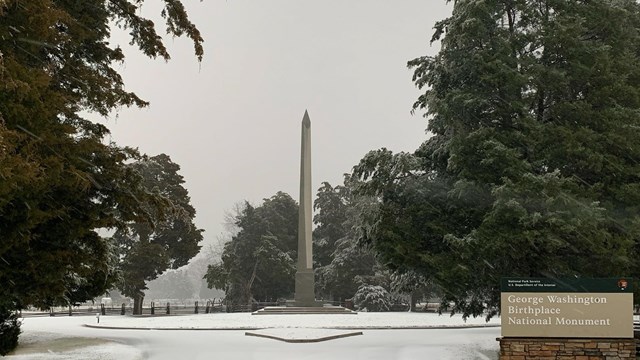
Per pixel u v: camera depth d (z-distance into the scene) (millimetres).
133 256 40844
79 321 32219
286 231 60812
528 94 16969
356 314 35312
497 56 15672
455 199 15898
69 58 14344
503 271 15547
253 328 26688
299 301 37219
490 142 14586
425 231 16359
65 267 12734
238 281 54438
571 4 16328
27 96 10359
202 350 17688
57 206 12469
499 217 14297
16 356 15352
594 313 11555
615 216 15008
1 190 9148
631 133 14883
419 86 18109
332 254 56562
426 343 19781
